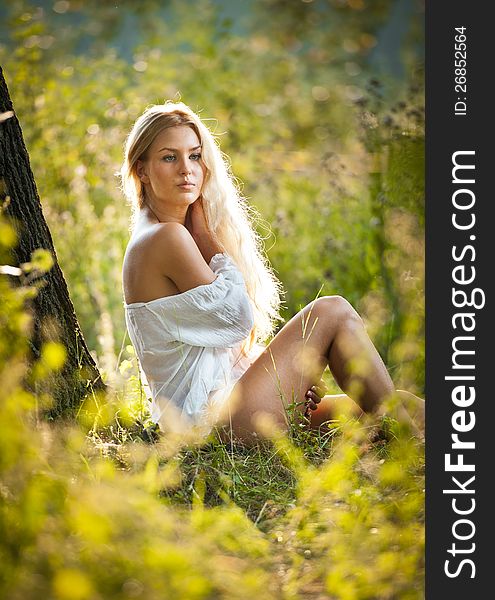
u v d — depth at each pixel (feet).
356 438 25.43
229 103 65.62
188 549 18.61
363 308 38.70
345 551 20.16
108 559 17.42
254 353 29.25
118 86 58.65
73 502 17.78
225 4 92.07
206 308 26.43
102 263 42.63
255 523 22.40
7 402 18.13
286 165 57.41
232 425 26.32
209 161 27.96
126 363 29.96
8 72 53.26
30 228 26.71
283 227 45.60
